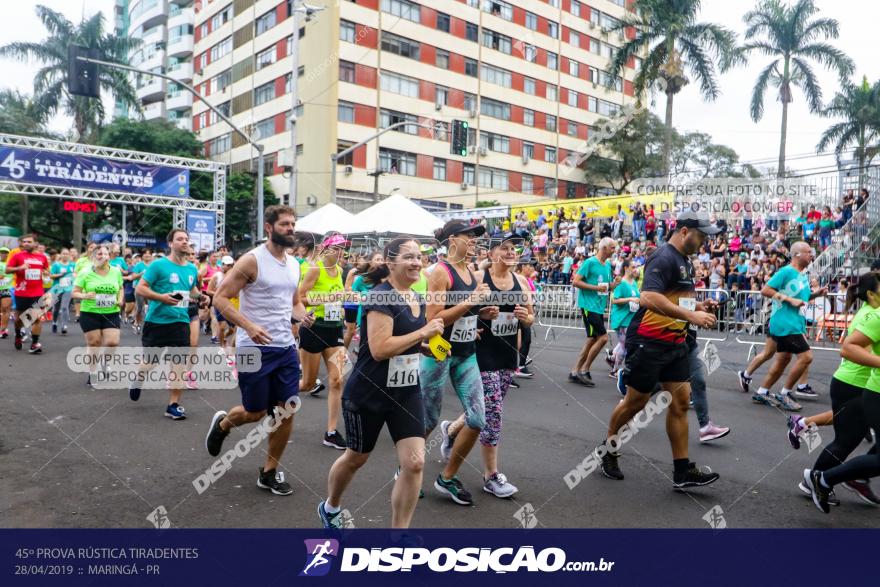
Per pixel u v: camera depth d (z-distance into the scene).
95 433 5.60
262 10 39.12
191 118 49.00
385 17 35.88
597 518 3.96
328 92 34.31
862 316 4.15
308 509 3.98
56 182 17.75
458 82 39.03
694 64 24.11
